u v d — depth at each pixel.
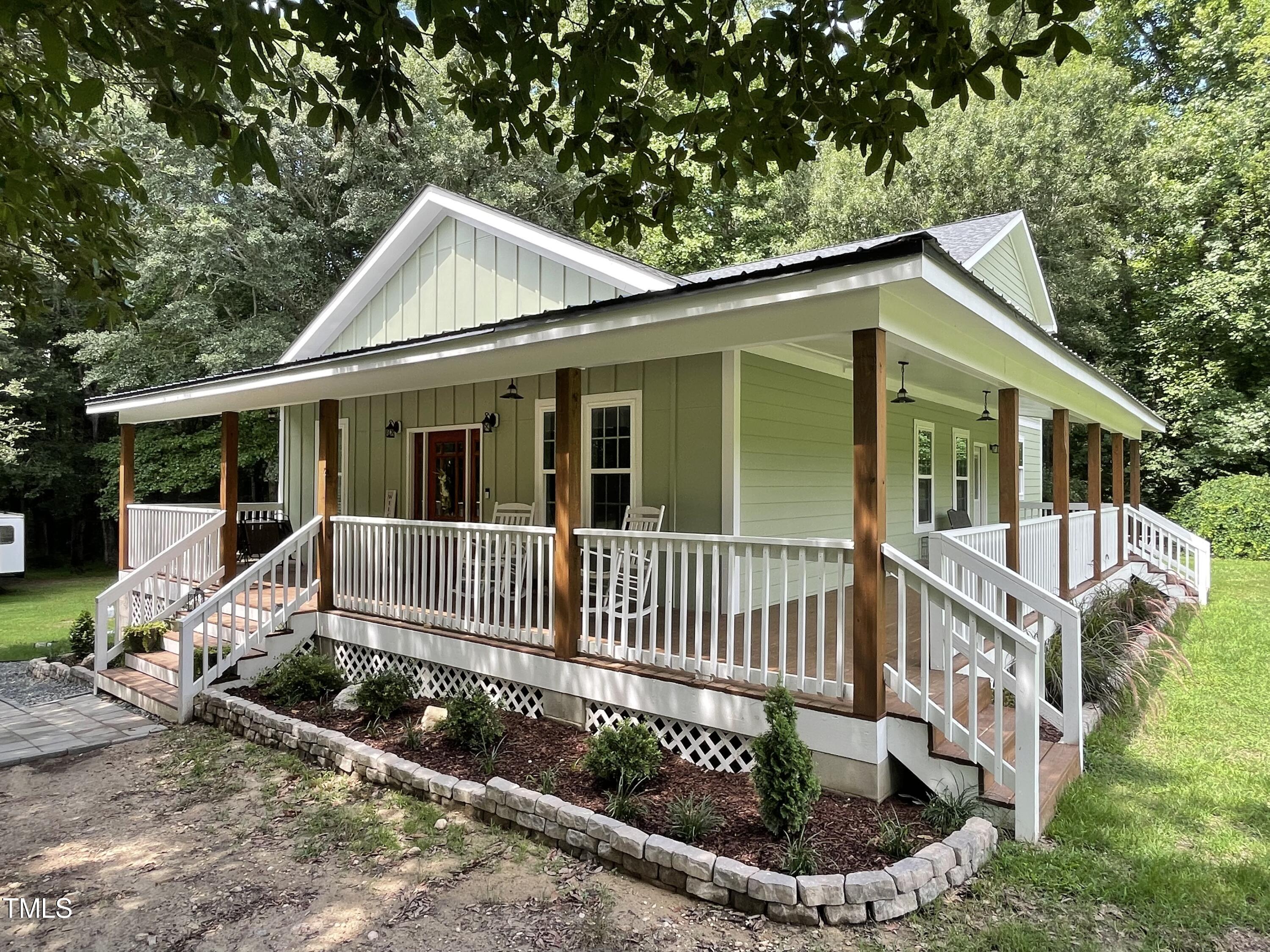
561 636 5.36
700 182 19.84
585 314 4.67
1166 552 14.11
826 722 4.14
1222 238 18.72
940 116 19.06
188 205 15.19
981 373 5.73
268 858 3.70
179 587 8.63
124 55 2.96
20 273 4.44
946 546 5.03
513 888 3.36
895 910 3.06
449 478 9.26
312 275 17.69
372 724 5.32
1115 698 5.86
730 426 6.68
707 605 6.91
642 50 2.94
